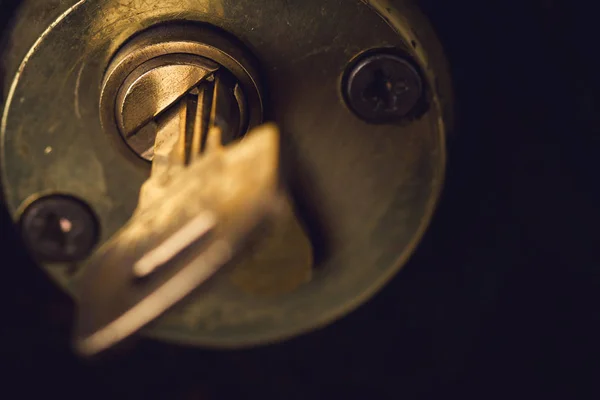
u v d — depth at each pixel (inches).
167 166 4.1
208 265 3.4
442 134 5.0
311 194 4.9
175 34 4.7
